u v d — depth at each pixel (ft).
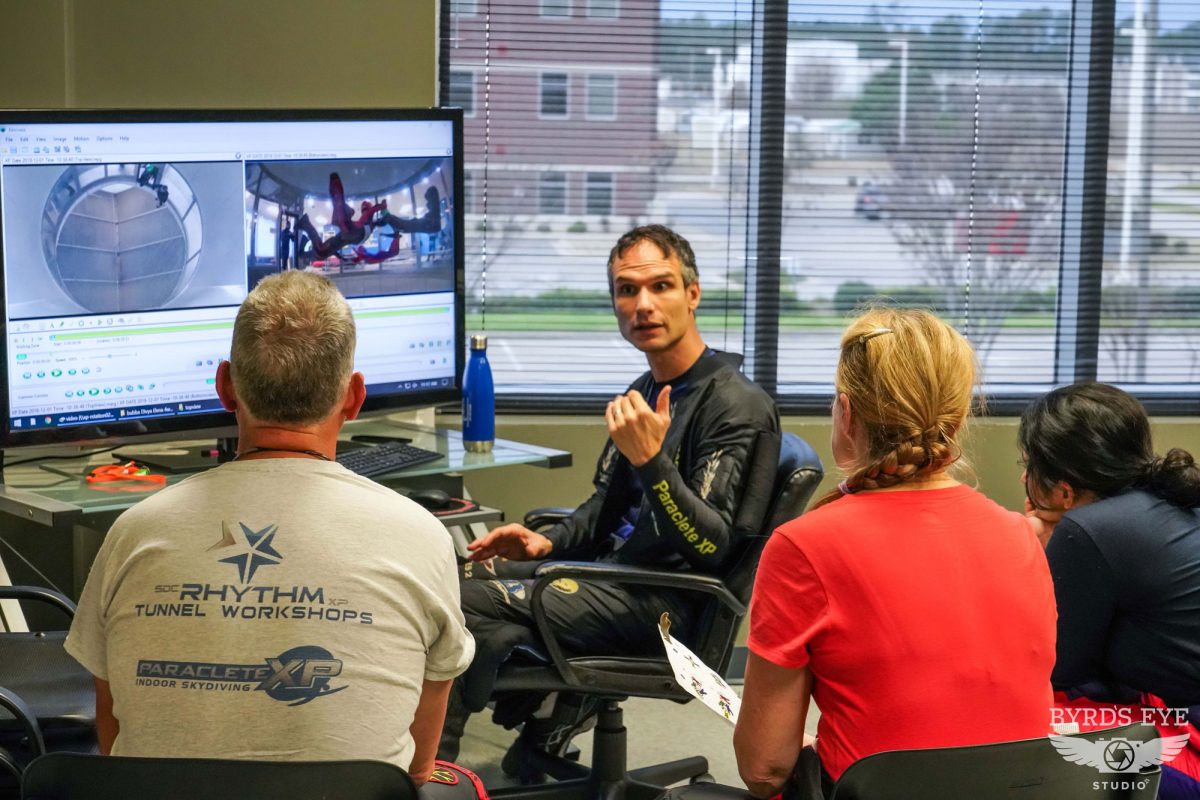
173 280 8.71
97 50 10.07
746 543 7.82
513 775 9.50
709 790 5.27
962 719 4.81
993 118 12.10
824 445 11.89
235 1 10.27
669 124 11.75
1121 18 12.16
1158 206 12.42
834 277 12.12
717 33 11.68
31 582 10.33
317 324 4.65
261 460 4.55
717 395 8.02
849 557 4.85
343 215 9.38
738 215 11.94
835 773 4.95
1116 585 6.57
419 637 4.53
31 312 8.14
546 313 11.82
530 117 11.59
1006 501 12.16
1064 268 12.34
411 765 4.98
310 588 4.31
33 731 5.67
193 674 4.24
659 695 7.86
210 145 8.74
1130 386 12.57
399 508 4.60
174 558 4.34
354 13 10.48
